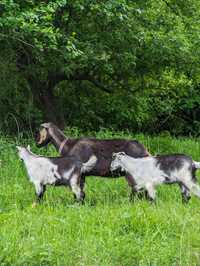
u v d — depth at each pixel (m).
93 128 21.53
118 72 18.78
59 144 12.37
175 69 19.23
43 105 19.03
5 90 17.97
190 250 9.10
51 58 16.81
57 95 20.20
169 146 18.75
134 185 11.57
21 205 11.73
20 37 16.08
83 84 20.52
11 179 13.34
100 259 8.82
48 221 10.27
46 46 16.08
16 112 18.59
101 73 18.84
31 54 17.38
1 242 9.14
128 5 17.28
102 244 9.27
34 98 18.89
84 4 16.25
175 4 19.03
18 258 8.77
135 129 24.31
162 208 10.88
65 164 11.61
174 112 25.83
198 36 18.64
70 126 20.94
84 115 21.11
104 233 9.73
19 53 17.59
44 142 12.51
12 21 14.49
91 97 20.92
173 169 11.44
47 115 18.98
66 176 11.59
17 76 17.86
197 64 19.02
